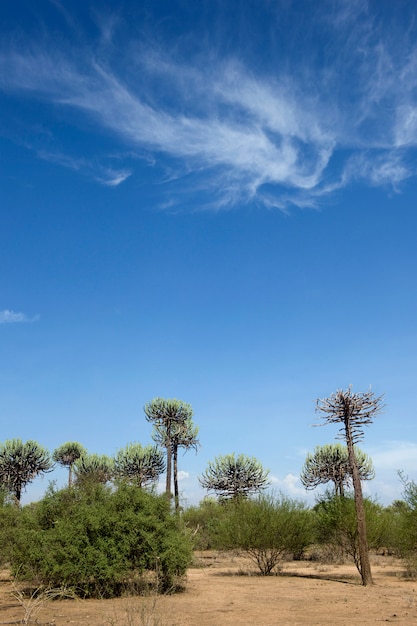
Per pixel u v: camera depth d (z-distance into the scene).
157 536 17.70
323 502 29.03
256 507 26.72
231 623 12.05
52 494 19.52
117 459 48.47
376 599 16.08
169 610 13.95
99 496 19.41
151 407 46.59
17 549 18.09
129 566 16.78
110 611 13.48
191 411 47.44
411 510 23.59
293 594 17.69
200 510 46.94
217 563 33.53
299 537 26.02
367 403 20.62
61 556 16.41
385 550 38.09
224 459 49.06
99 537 16.86
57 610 13.90
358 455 44.84
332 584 20.75
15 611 13.78
